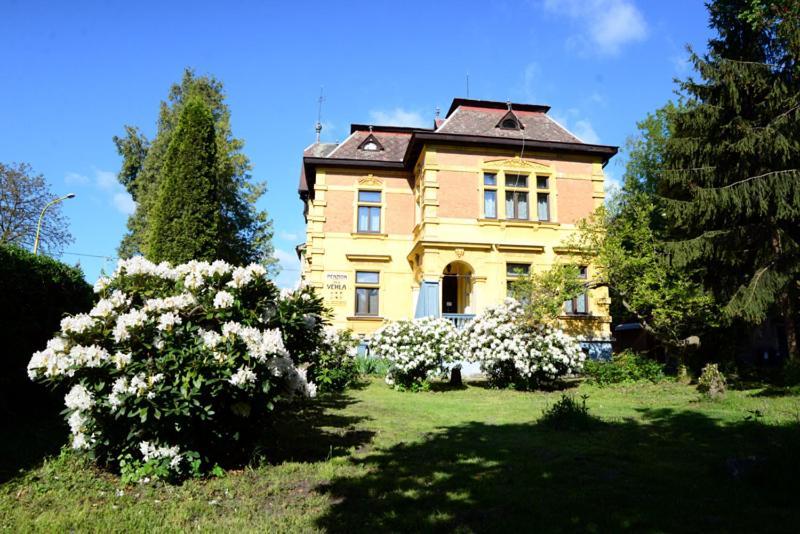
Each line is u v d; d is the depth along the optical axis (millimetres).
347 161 21344
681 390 11789
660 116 26781
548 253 19078
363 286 20844
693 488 4578
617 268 15047
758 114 13000
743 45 14039
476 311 18266
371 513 4020
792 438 5574
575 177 19969
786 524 3736
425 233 18531
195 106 16516
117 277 5621
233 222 28047
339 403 10125
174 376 4707
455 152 19297
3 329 6809
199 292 5379
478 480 4859
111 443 4848
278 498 4426
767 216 12578
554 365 13078
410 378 12789
